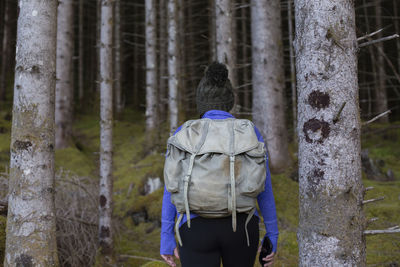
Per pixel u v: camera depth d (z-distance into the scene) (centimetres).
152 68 964
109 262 363
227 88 179
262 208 167
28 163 212
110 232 375
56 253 220
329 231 156
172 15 647
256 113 546
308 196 164
